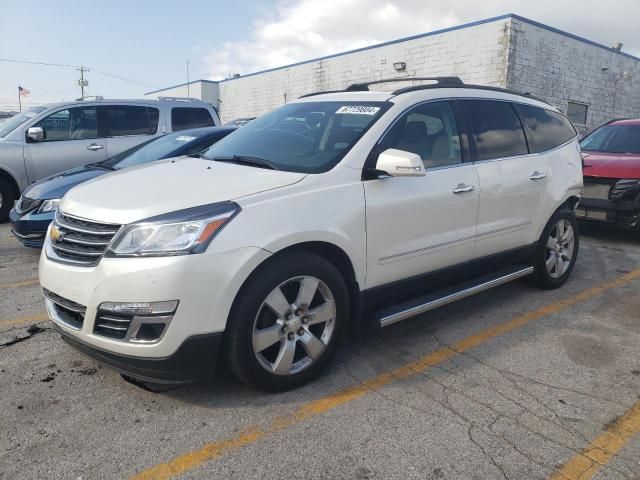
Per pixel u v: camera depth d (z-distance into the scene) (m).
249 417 2.94
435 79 4.40
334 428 2.86
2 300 4.74
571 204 5.38
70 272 2.92
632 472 2.56
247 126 4.49
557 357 3.78
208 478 2.46
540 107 5.13
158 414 2.96
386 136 3.62
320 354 3.29
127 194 3.11
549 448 2.73
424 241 3.77
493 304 4.83
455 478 2.49
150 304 2.70
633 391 3.32
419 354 3.78
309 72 25.06
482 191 4.14
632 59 22.39
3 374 3.38
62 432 2.79
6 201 8.49
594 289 5.31
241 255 2.81
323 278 3.19
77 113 8.84
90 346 2.89
